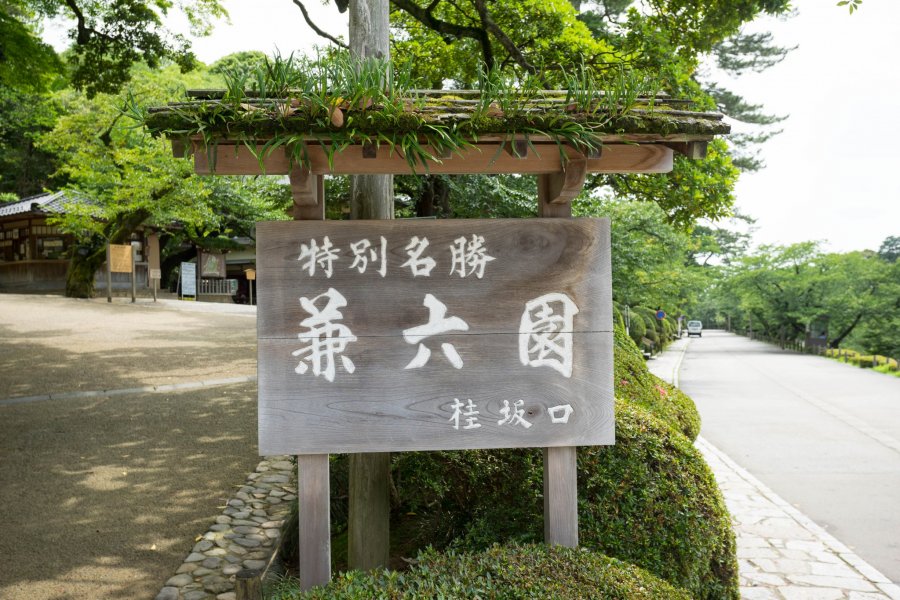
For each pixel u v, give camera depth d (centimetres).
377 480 331
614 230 1605
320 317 264
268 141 223
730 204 765
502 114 233
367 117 224
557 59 699
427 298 267
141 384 888
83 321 1457
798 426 1077
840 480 728
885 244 6500
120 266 1914
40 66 891
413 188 885
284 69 230
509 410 270
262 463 602
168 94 1494
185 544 436
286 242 263
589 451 324
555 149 256
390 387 265
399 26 925
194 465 591
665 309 3525
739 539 515
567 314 272
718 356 3180
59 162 2362
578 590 240
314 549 268
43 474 556
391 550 386
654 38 691
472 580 244
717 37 743
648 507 316
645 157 259
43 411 742
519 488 333
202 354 1127
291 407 262
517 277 270
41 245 2212
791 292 3878
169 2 967
